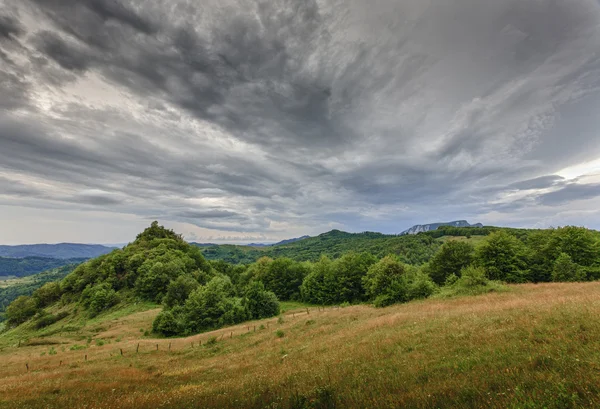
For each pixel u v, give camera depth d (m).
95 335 52.19
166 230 148.38
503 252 54.16
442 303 33.25
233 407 9.60
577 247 52.00
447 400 7.44
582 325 12.00
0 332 88.19
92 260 110.00
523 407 6.17
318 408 8.52
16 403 14.48
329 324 33.91
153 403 11.38
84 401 13.63
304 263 104.62
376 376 11.13
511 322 15.58
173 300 66.56
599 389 6.38
